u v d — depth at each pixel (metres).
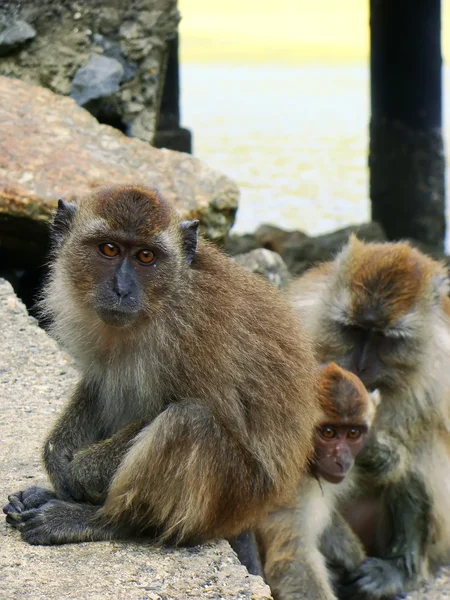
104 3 17.80
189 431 7.49
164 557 7.54
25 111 15.43
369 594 11.33
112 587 7.00
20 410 10.05
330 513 10.67
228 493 7.65
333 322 11.31
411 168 30.03
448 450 11.75
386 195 30.61
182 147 27.77
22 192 13.67
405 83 29.70
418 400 11.38
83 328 8.02
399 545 11.71
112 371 7.96
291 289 12.20
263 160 39.50
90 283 7.82
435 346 11.38
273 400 7.83
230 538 8.55
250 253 16.48
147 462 7.50
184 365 7.66
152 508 7.63
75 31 17.67
